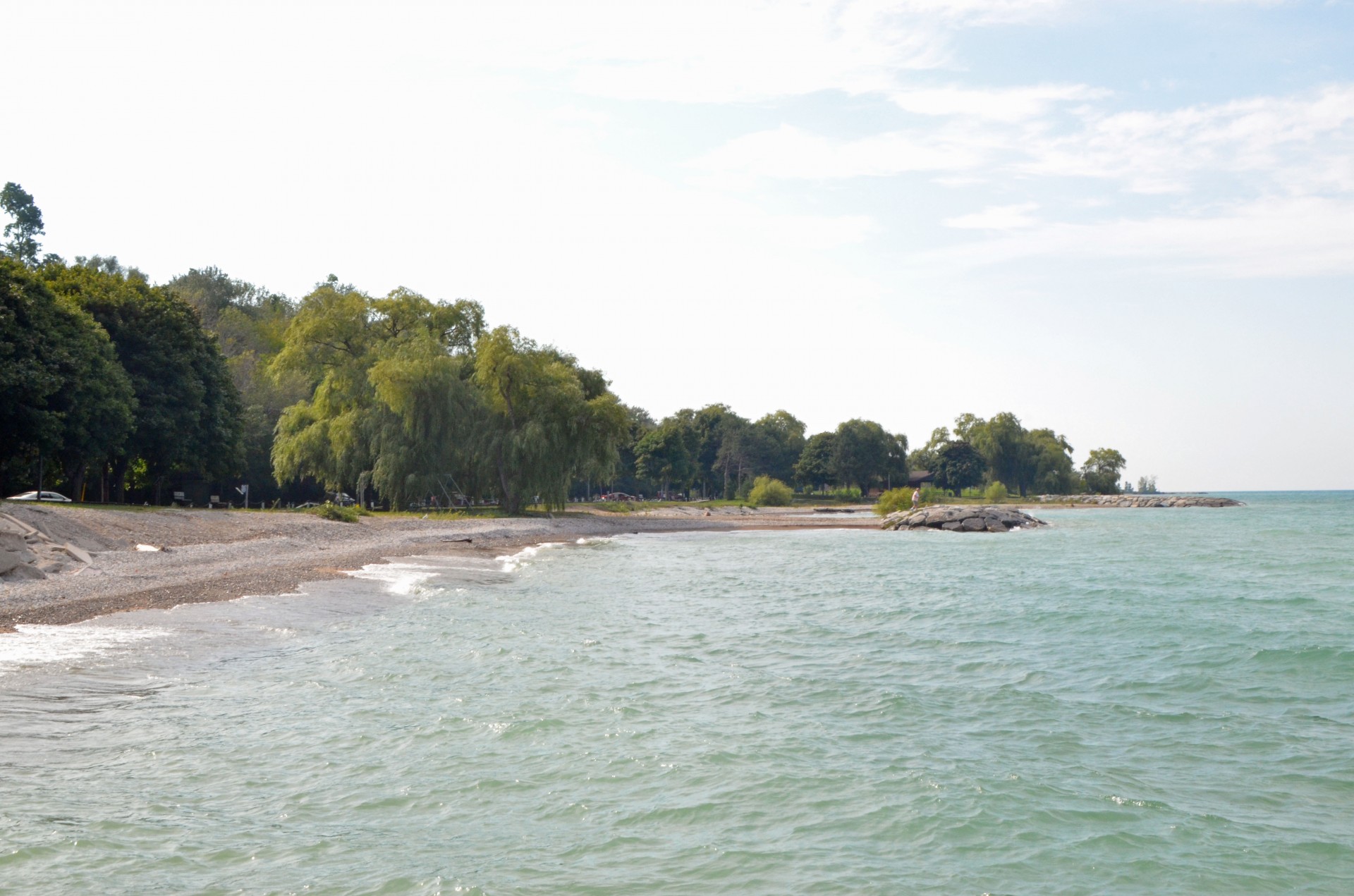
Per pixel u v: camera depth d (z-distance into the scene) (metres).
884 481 181.75
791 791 11.62
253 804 10.77
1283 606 30.08
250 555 39.59
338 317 75.69
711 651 21.80
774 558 53.03
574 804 11.08
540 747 13.34
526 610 27.52
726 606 30.17
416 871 9.09
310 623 23.33
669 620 26.73
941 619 27.55
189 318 62.56
